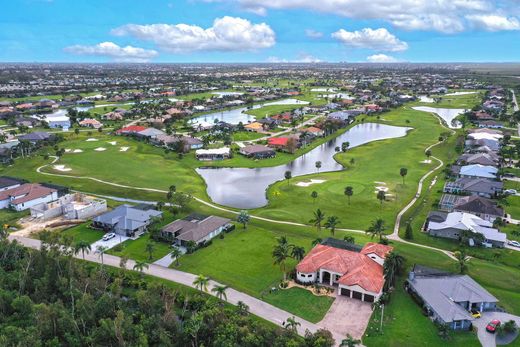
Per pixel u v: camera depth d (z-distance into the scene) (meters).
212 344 70.69
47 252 95.50
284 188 165.00
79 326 75.06
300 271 93.12
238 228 124.19
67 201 139.88
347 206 143.38
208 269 98.88
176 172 186.62
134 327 72.19
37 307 74.31
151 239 115.81
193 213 129.25
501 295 89.12
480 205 132.00
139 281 90.38
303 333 75.38
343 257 96.31
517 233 119.19
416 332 76.56
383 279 90.06
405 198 150.88
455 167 179.62
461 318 76.75
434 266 100.62
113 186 164.38
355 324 78.81
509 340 74.69
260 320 79.12
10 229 121.62
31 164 193.12
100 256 104.19
